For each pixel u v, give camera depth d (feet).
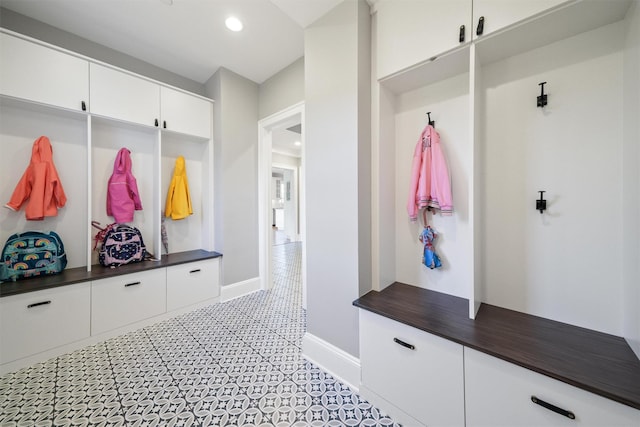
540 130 3.85
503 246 4.21
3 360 4.94
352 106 4.62
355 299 4.66
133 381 4.75
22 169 6.11
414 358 3.73
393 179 5.44
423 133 4.88
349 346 4.78
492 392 3.04
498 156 4.22
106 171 7.50
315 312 5.41
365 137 4.78
